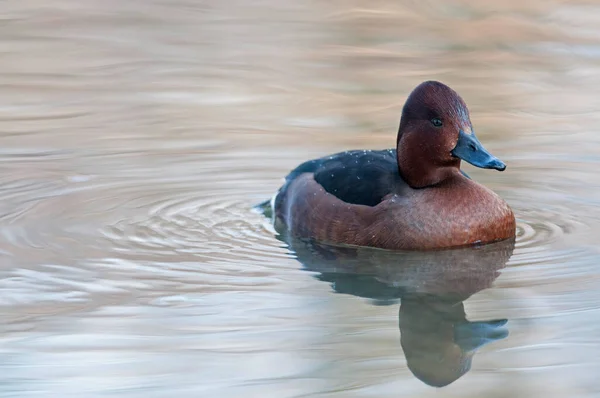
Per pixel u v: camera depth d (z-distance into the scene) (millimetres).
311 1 23891
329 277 10352
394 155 12070
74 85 18188
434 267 10648
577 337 8688
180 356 8398
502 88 17797
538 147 14656
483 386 7863
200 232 11734
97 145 14945
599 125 15742
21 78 18578
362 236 11242
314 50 20375
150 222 11992
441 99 11039
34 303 9531
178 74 18906
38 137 15305
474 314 9305
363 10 23047
